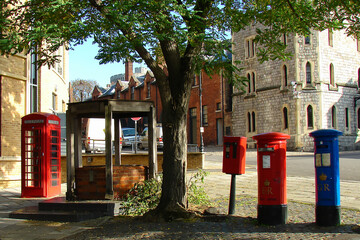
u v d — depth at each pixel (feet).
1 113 44.45
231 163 25.23
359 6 27.30
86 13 25.66
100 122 91.86
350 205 28.07
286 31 32.65
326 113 114.42
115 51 25.43
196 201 29.45
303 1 29.81
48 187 39.06
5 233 25.08
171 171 25.62
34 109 53.93
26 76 47.75
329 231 20.34
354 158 76.84
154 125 32.68
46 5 25.35
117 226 24.81
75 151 33.17
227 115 136.46
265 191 22.35
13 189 44.21
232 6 30.50
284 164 22.54
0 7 28.32
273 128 119.55
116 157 36.37
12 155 45.68
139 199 29.35
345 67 120.26
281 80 117.19
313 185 40.81
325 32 115.96
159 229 22.95
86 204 28.94
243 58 130.31
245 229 21.76
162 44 26.35
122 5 21.89
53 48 27.73
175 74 26.53
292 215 24.76
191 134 152.76
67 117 31.76
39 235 24.43
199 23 24.80
